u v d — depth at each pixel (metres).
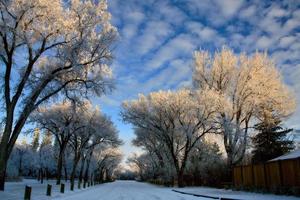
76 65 19.92
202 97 38.47
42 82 19.88
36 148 88.94
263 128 37.97
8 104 18.25
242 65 37.34
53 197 19.39
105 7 20.45
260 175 24.53
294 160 19.69
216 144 47.91
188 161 47.47
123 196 22.22
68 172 92.12
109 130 48.91
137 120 45.59
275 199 16.72
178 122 43.34
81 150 43.50
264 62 37.06
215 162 42.38
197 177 44.97
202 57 41.09
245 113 37.22
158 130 45.88
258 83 36.31
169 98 42.78
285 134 38.19
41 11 18.28
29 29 18.47
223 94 38.41
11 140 18.27
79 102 22.61
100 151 72.94
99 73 21.44
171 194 25.03
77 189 32.94
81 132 40.72
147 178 96.56
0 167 17.69
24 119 18.72
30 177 91.31
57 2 18.77
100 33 21.03
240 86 36.97
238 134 35.91
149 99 45.53
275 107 37.22
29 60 19.11
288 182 20.42
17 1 17.42
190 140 41.50
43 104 21.48
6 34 17.81
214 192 25.83
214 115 38.81
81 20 19.94
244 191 26.23
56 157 67.12
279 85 37.16
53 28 19.22
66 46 19.77
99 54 21.14
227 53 39.66
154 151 58.97
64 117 39.38
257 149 38.44
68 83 21.80
